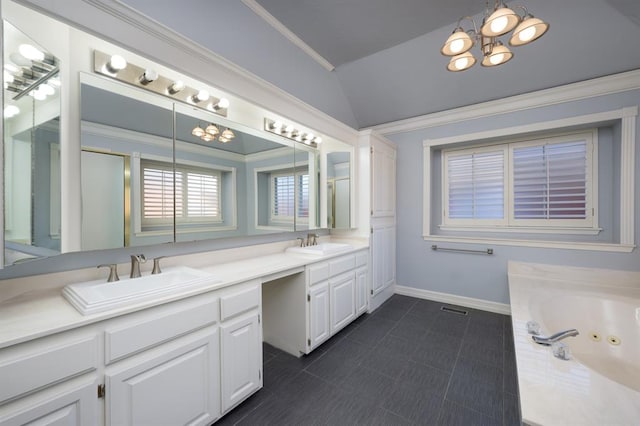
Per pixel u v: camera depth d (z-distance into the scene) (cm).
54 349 89
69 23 109
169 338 120
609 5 192
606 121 247
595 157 267
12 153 92
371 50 261
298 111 236
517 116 285
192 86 180
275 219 249
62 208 120
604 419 90
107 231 139
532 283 248
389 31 234
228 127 206
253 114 226
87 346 97
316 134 287
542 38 226
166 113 167
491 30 133
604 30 209
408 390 173
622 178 240
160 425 116
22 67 98
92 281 136
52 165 114
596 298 212
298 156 272
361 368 198
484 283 311
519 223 305
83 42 130
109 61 139
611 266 247
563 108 262
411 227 358
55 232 116
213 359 139
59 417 90
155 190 162
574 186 278
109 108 141
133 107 151
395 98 322
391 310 311
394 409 157
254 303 164
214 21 180
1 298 114
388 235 348
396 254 371
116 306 105
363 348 227
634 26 201
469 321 279
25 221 99
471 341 238
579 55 230
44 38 110
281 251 259
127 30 126
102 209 137
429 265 346
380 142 327
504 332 254
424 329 262
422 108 326
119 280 138
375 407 158
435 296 342
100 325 100
